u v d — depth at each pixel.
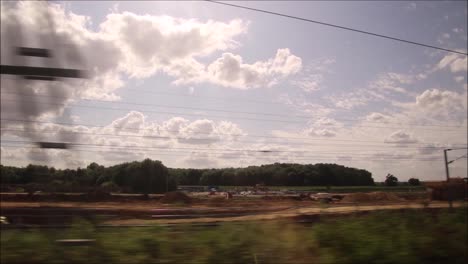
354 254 10.83
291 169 85.25
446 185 36.38
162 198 43.41
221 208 33.53
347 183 83.50
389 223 14.64
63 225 9.16
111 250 9.14
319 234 12.55
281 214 24.92
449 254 11.83
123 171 40.78
